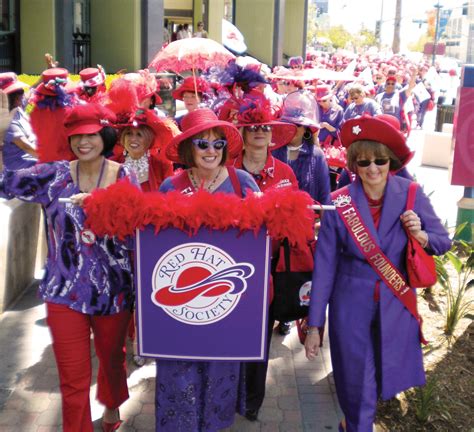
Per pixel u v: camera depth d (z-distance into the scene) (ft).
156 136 15.94
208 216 10.61
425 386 14.33
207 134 11.46
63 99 13.92
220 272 11.04
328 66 92.79
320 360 16.79
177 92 21.49
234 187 12.02
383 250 11.62
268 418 14.02
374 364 11.71
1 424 13.61
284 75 35.17
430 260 11.66
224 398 11.96
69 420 11.67
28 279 20.97
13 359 16.31
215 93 20.72
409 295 11.71
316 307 11.82
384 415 13.88
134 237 10.93
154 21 55.47
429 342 17.19
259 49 91.81
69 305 11.41
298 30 114.62
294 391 15.19
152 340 11.36
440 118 54.65
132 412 14.11
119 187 10.60
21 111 13.35
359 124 11.34
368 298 11.62
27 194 11.58
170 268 11.03
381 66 67.51
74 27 52.19
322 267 11.91
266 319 11.28
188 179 12.12
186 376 11.64
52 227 11.62
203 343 11.34
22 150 13.30
